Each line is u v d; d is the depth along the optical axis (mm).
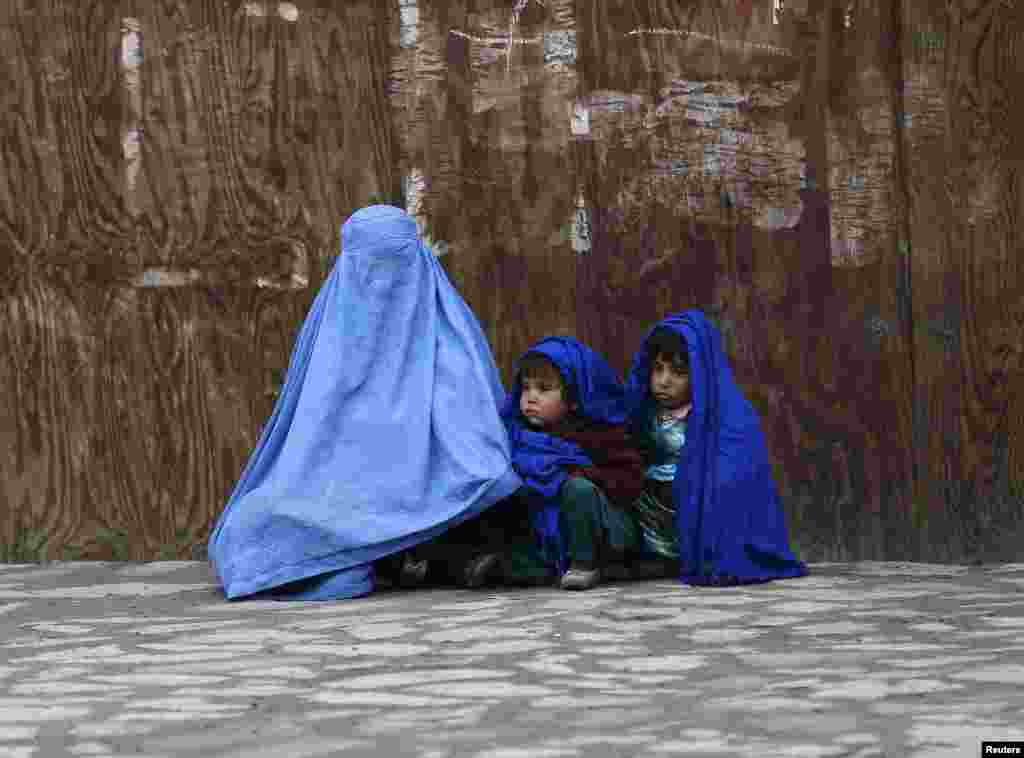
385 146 10805
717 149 10703
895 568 10250
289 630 8102
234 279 10836
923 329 10547
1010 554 10508
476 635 7785
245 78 10836
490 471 9375
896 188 10609
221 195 10844
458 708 6047
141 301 10836
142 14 10836
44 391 10867
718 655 7125
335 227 10820
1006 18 10508
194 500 10859
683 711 5898
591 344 10750
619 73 10727
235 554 9445
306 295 10828
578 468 9523
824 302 10648
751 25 10695
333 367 9672
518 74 10750
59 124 10852
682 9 10703
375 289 9766
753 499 9578
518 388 9875
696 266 10703
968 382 10531
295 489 9414
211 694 6430
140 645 7762
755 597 8930
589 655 7176
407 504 9430
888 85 10602
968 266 10516
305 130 10828
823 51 10664
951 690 6199
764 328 10680
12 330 10859
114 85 10836
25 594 9727
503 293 10766
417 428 9617
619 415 9867
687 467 9531
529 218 10750
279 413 9930
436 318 9992
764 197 10680
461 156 10750
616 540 9492
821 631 7734
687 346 9656
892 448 10602
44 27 10852
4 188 10859
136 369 10836
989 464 10516
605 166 10734
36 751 5465
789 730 5539
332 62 10805
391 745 5434
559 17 10734
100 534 10898
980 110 10547
